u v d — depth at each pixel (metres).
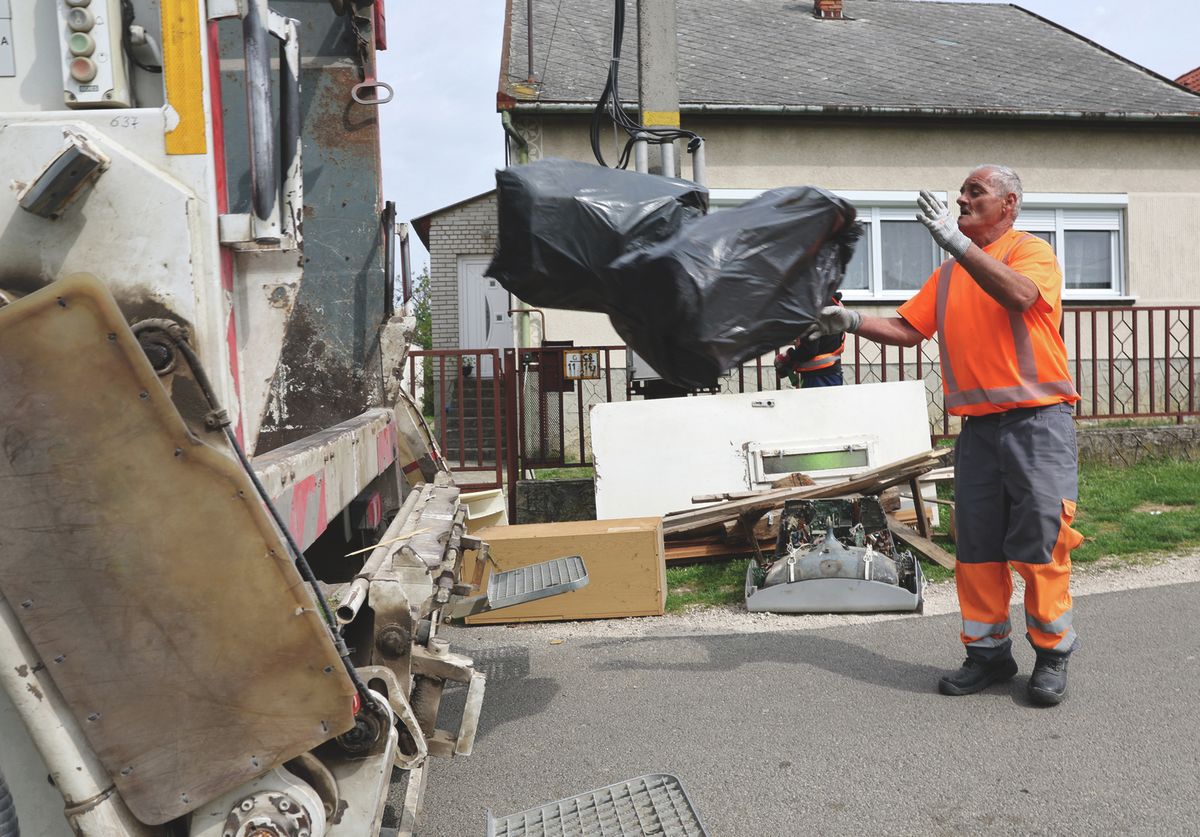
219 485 1.71
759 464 7.01
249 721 1.76
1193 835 2.81
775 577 5.43
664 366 3.35
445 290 15.72
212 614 1.74
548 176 3.26
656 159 6.68
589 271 3.20
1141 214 12.99
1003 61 14.50
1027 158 12.73
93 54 1.82
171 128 1.80
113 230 1.77
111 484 1.69
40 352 1.64
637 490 7.04
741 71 13.16
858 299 12.63
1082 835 2.83
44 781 1.77
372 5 4.61
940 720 3.75
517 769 3.45
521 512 7.93
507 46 12.88
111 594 1.71
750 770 3.36
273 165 1.92
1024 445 3.82
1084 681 4.10
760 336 3.28
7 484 1.67
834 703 3.98
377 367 4.71
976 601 4.02
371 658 2.30
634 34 13.40
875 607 5.31
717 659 4.64
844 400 7.14
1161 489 8.10
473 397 10.06
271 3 4.61
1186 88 13.63
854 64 13.85
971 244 3.67
